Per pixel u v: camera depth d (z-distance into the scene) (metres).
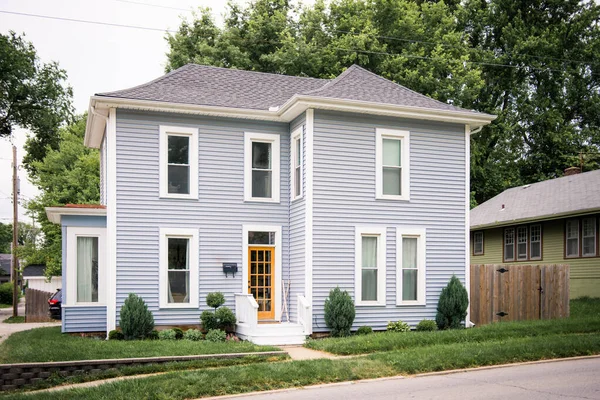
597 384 9.70
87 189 34.19
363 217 17.30
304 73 29.58
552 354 12.35
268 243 18.08
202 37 33.28
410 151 18.00
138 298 15.87
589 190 25.84
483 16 38.72
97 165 35.09
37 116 41.97
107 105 16.48
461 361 11.59
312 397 9.21
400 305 17.55
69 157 37.00
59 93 43.16
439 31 32.62
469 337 14.45
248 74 20.64
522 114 38.81
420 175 18.06
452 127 18.58
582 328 15.47
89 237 17.05
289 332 16.03
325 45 31.08
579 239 25.22
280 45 31.75
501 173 38.75
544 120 38.44
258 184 18.16
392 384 10.16
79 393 9.26
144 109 16.86
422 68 30.97
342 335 16.20
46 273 35.12
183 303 16.92
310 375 10.50
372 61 30.41
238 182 17.78
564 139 38.00
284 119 18.11
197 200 17.28
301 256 17.08
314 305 16.58
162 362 11.77
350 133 17.33
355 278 17.08
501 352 12.16
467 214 18.53
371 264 17.55
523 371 11.05
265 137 18.19
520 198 30.47
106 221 16.98
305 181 16.91
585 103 39.03
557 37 38.06
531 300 18.42
